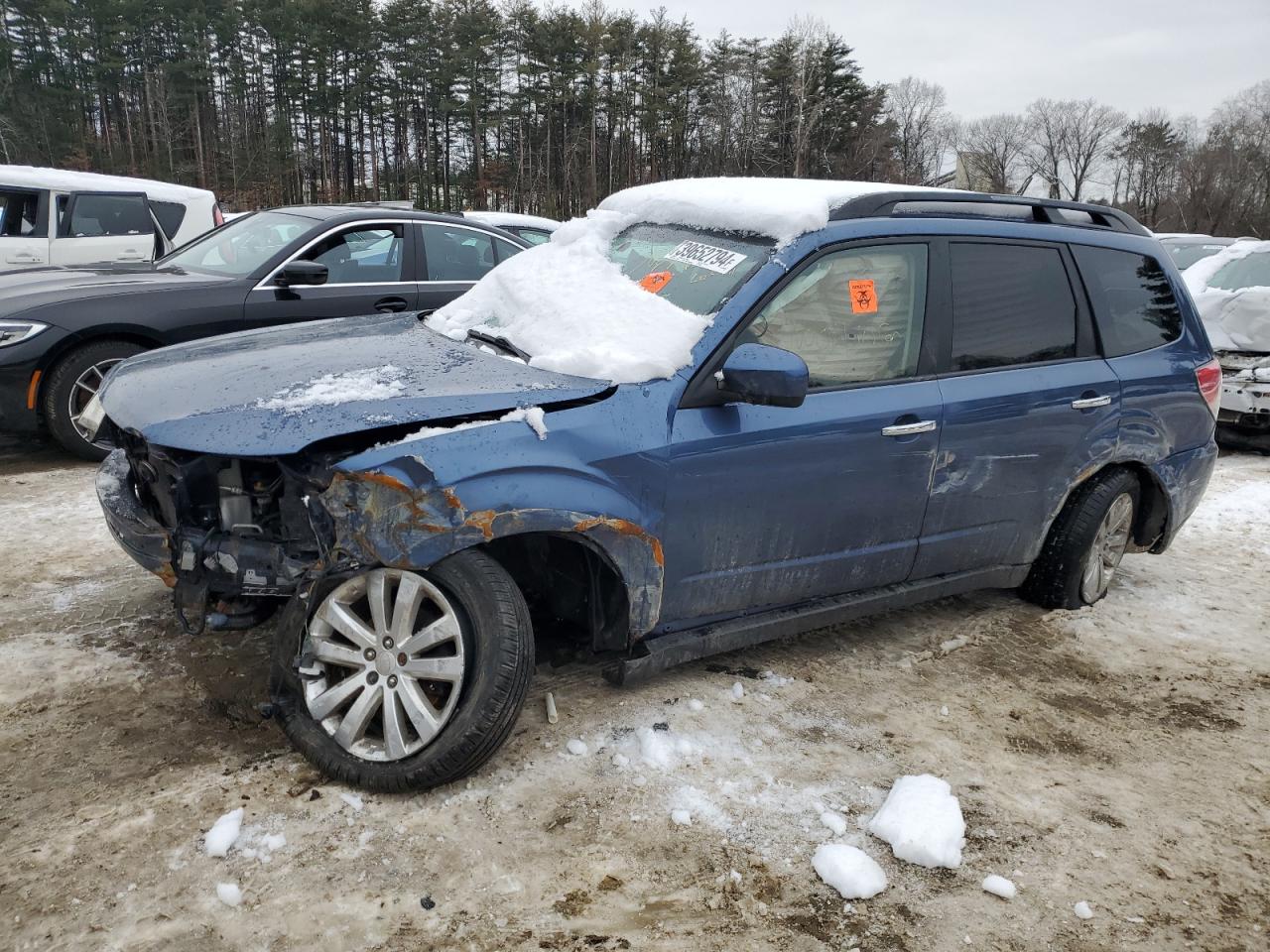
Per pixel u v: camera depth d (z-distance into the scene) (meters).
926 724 3.28
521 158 68.00
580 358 2.92
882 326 3.42
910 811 2.64
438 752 2.56
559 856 2.45
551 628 3.31
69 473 5.77
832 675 3.60
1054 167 83.31
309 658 2.68
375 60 64.50
